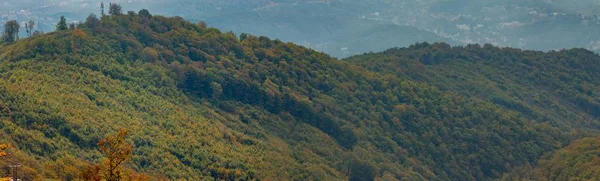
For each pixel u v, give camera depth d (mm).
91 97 179875
